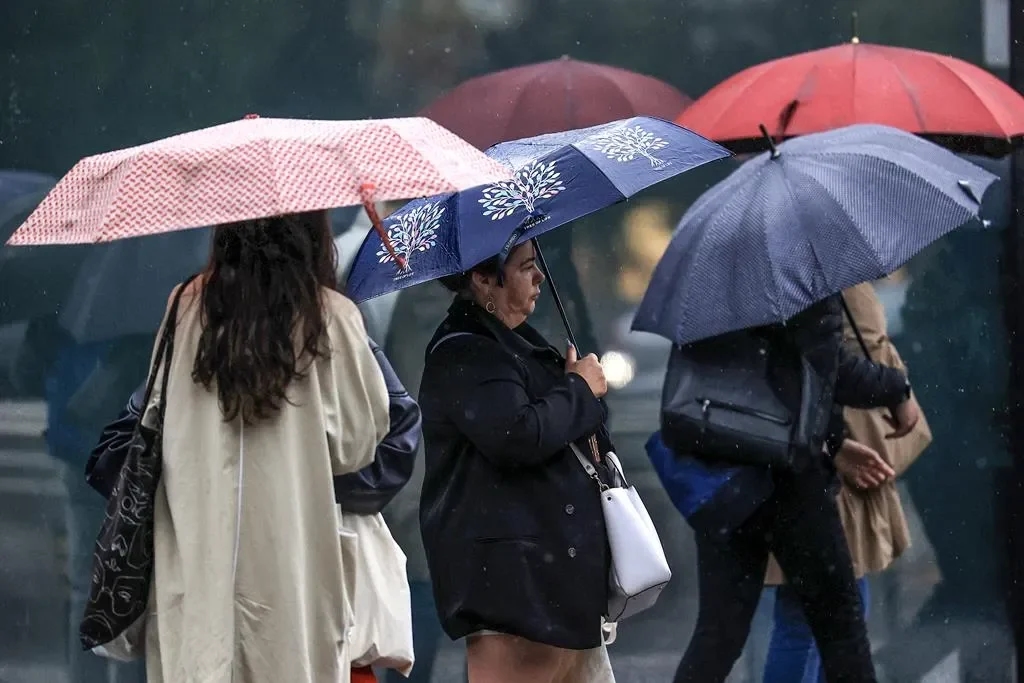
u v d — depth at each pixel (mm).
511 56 31344
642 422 30859
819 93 22469
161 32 28516
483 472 15758
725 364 19188
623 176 16109
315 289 13500
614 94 24484
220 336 13164
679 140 16844
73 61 28031
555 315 24344
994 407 27078
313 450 13555
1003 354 26922
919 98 22188
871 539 20766
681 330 19000
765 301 18531
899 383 19766
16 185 24953
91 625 13500
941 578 27109
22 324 23938
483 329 16062
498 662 15922
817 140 20109
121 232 12391
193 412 13430
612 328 30672
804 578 19141
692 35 32531
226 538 13297
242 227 13398
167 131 28734
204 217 12398
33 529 23703
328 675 13656
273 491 13383
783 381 19000
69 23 27953
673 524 29438
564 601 15516
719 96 23156
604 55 32125
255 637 13312
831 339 19094
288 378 13242
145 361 22766
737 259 18953
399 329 21891
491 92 24484
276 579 13336
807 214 18859
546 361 16438
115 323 22641
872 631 26688
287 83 29766
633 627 27406
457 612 15703
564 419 15500
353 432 13891
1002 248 23656
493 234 15656
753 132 22391
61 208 13242
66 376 22828
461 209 15922
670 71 32500
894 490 21000
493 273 15953
